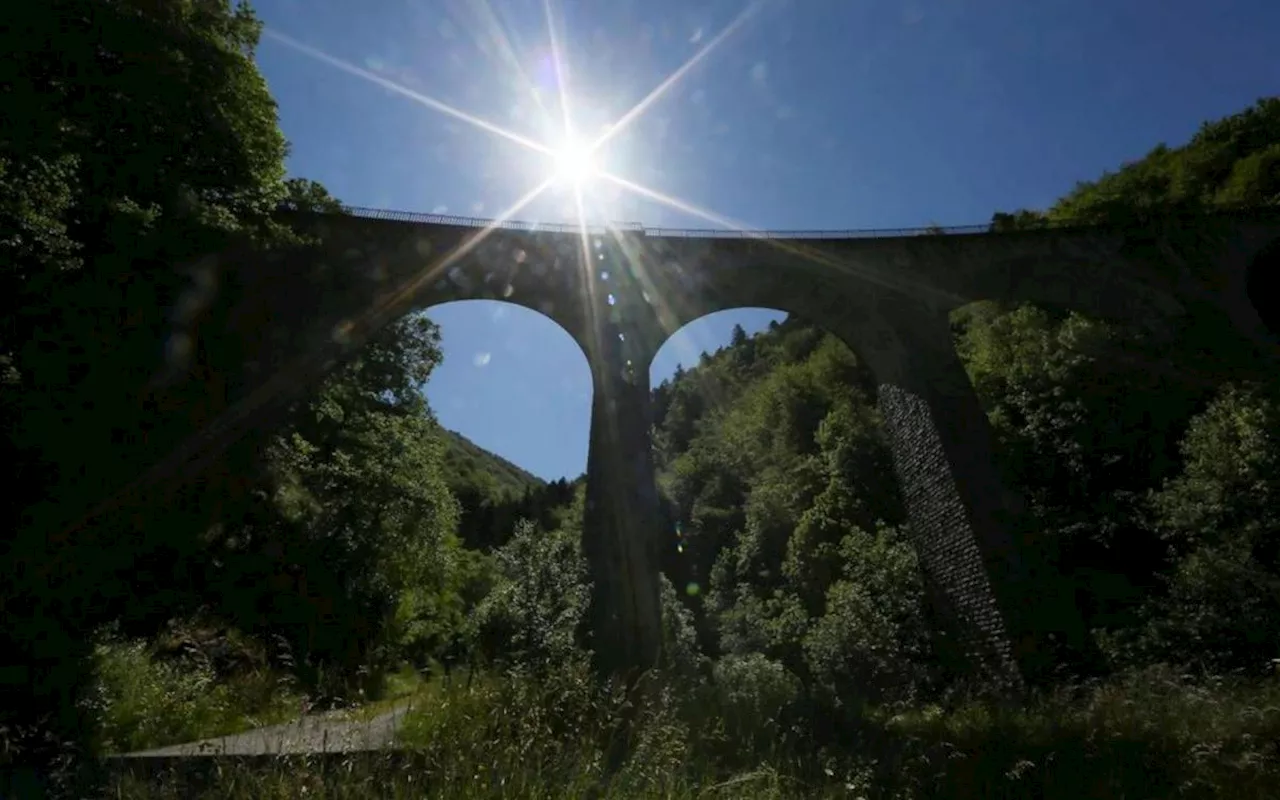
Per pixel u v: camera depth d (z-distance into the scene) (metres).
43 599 9.58
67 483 10.90
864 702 10.38
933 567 19.39
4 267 9.57
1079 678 13.91
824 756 6.03
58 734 6.71
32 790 5.23
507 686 5.68
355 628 21.86
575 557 18.97
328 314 16.59
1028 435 23.98
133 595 11.67
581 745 4.91
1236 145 33.44
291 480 20.70
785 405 47.44
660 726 5.38
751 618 30.17
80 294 10.84
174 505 13.45
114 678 8.28
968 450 18.81
